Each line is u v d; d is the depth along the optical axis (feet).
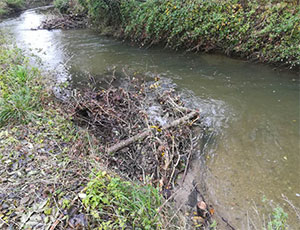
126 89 17.65
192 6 22.20
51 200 6.75
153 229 6.59
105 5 28.78
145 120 13.26
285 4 18.66
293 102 14.79
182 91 17.26
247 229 7.70
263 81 17.71
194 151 11.43
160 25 24.34
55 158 8.74
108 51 26.40
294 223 7.70
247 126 13.00
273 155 10.82
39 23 41.65
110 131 12.56
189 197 8.94
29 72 15.89
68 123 11.96
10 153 8.65
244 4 20.51
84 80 19.49
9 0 52.31
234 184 9.49
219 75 19.26
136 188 7.59
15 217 6.15
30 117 11.10
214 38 22.02
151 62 22.88
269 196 8.82
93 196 6.65
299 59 17.31
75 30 36.81
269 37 18.75
